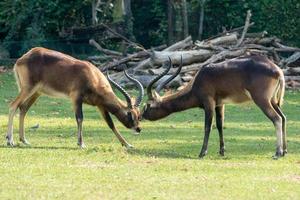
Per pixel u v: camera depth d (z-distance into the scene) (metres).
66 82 22.80
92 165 19.19
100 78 23.17
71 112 30.89
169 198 15.81
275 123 21.17
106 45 50.09
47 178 17.45
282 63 40.50
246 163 20.14
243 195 16.22
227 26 51.69
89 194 16.02
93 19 49.56
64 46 50.19
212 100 21.72
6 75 43.78
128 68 40.38
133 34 51.69
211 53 39.34
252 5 50.66
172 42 49.19
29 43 49.59
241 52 39.28
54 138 24.23
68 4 51.00
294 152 22.34
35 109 31.39
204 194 16.23
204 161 20.33
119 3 49.81
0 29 52.09
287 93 37.09
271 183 17.47
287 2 49.88
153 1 52.44
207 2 51.34
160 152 21.86
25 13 50.19
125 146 22.80
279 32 50.09
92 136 24.84
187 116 30.08
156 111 22.59
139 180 17.45
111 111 23.05
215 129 26.86
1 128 26.14
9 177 17.48
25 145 22.58
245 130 26.86
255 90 21.23
